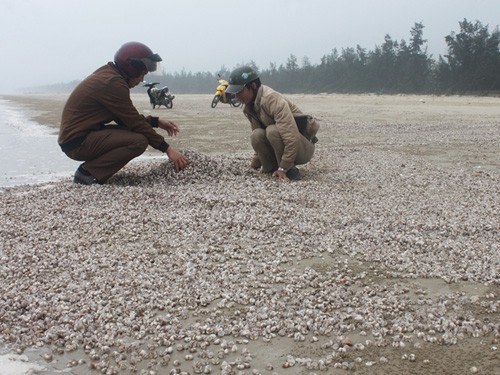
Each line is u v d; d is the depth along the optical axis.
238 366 2.42
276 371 2.39
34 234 4.23
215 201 5.01
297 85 59.75
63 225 4.44
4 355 2.55
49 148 10.19
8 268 3.50
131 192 5.45
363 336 2.64
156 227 4.34
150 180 6.12
